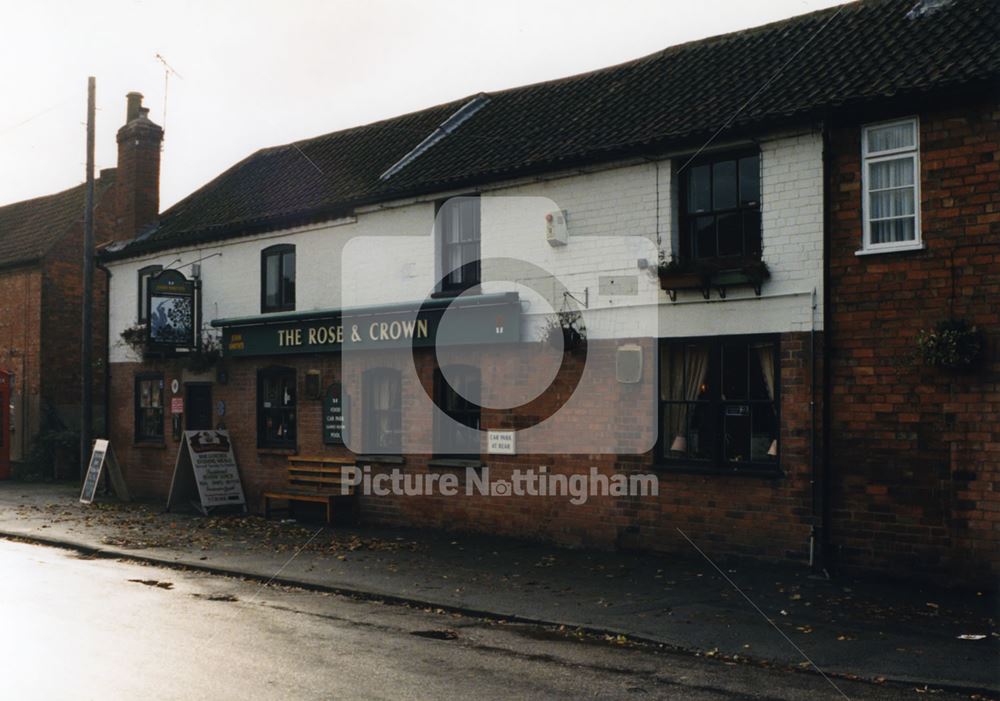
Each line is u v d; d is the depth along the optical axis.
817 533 10.71
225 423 18.33
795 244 11.08
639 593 9.95
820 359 10.82
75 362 25.58
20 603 9.36
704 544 11.67
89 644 7.56
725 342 11.62
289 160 20.95
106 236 26.25
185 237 18.94
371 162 17.78
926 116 10.20
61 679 6.49
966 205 9.92
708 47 15.04
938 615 8.83
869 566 10.40
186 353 18.67
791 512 10.96
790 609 9.12
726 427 11.73
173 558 12.38
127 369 20.98
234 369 18.16
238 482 17.77
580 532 12.88
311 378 16.66
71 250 25.58
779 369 11.14
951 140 10.05
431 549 13.00
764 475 11.17
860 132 10.66
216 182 22.30
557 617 8.91
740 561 11.35
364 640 7.95
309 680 6.57
